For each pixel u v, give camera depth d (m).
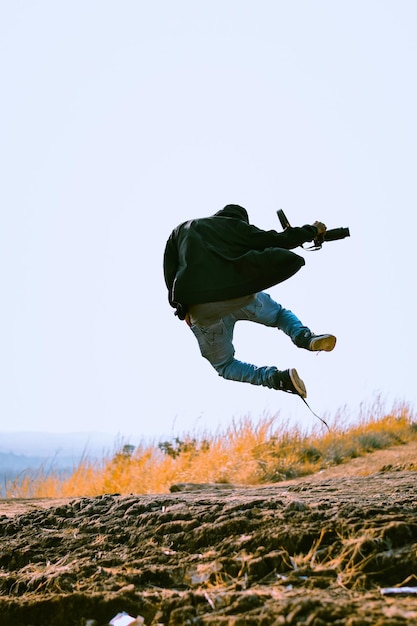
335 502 4.79
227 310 4.91
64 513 5.55
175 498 5.45
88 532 5.04
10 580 4.40
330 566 3.86
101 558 4.52
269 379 4.90
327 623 3.19
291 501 4.87
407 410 15.66
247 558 4.05
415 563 3.75
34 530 5.26
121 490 12.16
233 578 3.95
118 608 3.77
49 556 4.78
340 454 12.59
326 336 4.81
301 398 4.91
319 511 4.45
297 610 3.30
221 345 5.09
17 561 4.80
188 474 12.21
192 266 4.88
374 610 3.27
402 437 13.99
